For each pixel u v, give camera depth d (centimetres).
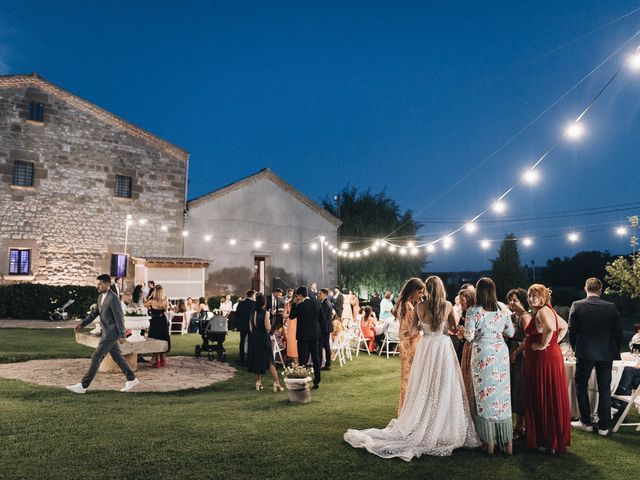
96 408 582
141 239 1975
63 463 393
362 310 1270
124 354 834
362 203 2861
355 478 386
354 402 673
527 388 486
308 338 809
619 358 538
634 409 663
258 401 666
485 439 461
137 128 1981
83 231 1862
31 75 1781
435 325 482
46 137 1812
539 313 480
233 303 2045
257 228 2228
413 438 461
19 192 1755
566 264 3691
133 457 409
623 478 407
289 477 381
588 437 525
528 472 416
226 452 429
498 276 2489
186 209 2072
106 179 1920
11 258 1742
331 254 2445
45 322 1623
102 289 716
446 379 471
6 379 761
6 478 361
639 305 2152
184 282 1933
